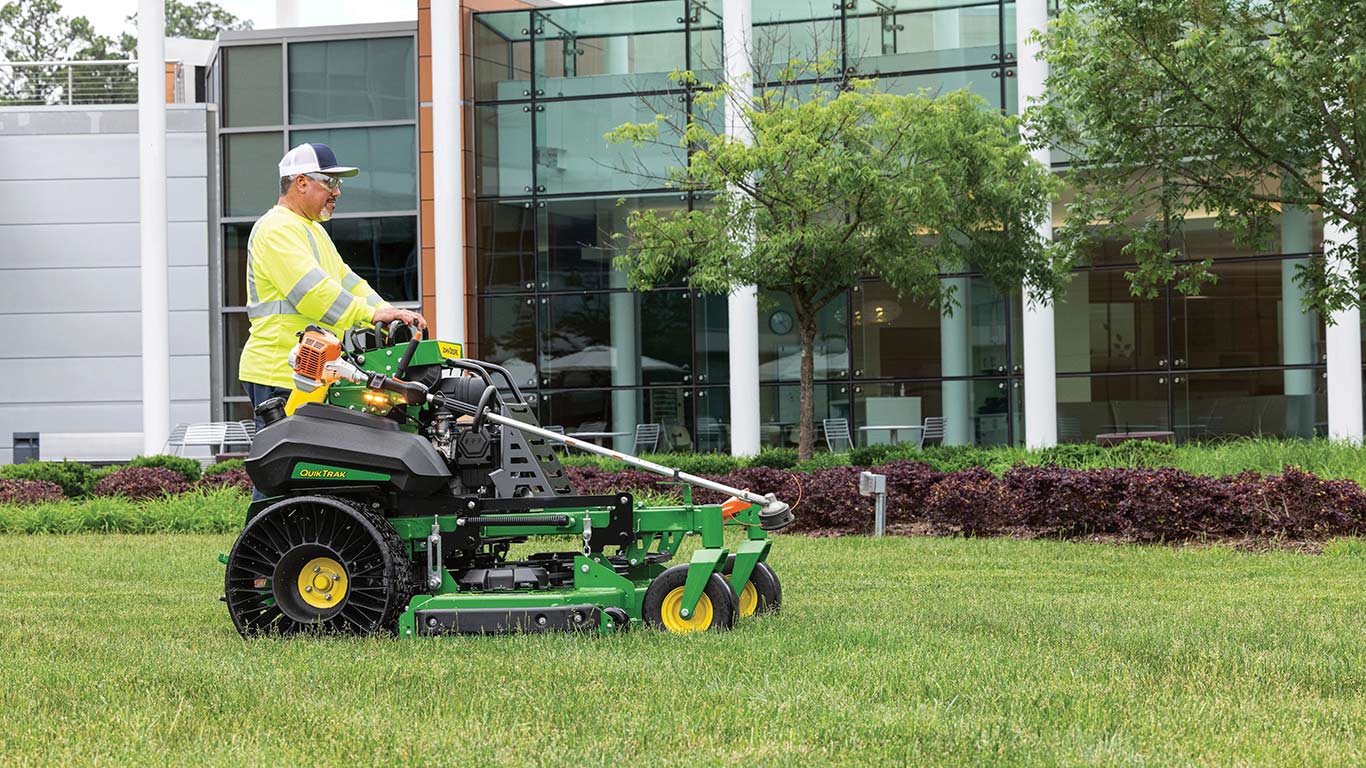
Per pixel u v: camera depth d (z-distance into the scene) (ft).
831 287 57.11
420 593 22.56
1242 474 41.47
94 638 22.40
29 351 92.38
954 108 52.80
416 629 21.62
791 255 54.19
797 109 54.19
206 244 90.43
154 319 80.07
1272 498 39.52
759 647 19.97
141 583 33.01
